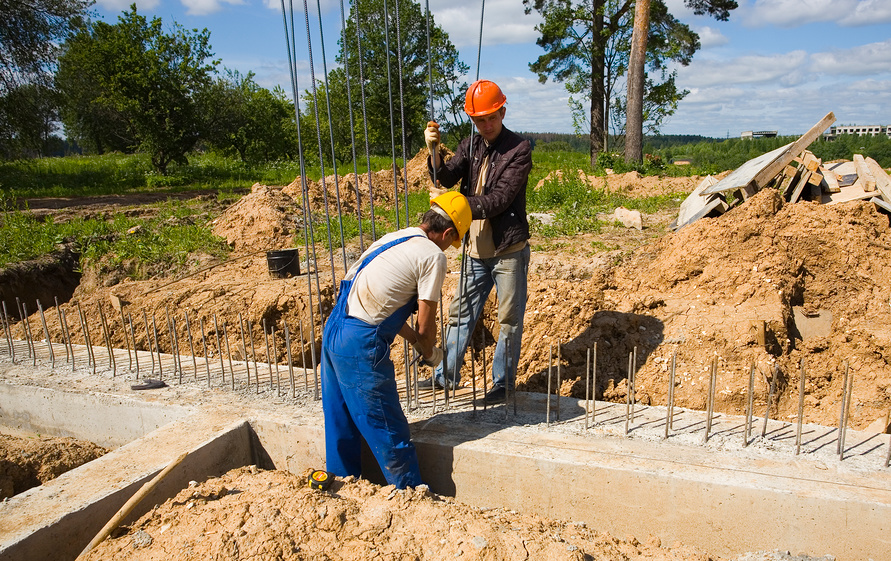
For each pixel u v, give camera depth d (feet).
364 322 9.40
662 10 78.38
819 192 24.57
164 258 29.76
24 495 8.92
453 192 10.18
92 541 8.16
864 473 8.99
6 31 69.21
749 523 8.84
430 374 15.14
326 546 7.86
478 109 10.59
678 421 11.05
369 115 112.16
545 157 90.84
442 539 7.93
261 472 10.02
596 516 9.73
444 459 10.55
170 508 8.89
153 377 14.16
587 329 15.67
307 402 12.37
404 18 103.65
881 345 15.12
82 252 30.99
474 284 11.97
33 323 20.72
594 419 11.21
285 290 19.76
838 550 8.52
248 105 101.04
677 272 18.16
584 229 29.19
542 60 84.23
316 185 42.24
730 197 26.12
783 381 14.49
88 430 13.42
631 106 65.51
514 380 11.75
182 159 84.28
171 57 81.71
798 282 17.89
